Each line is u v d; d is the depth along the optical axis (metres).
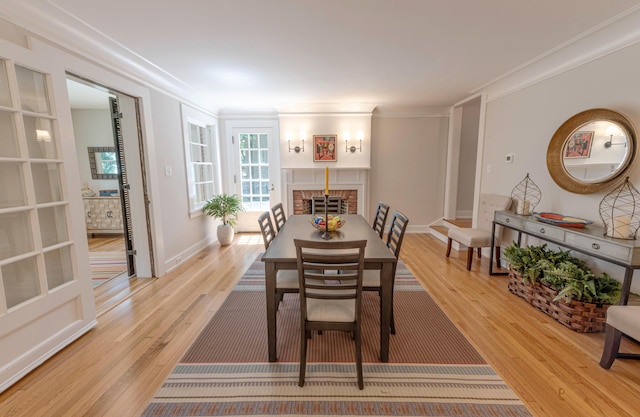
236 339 2.14
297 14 1.96
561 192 2.76
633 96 2.11
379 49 2.56
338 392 1.64
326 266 1.59
